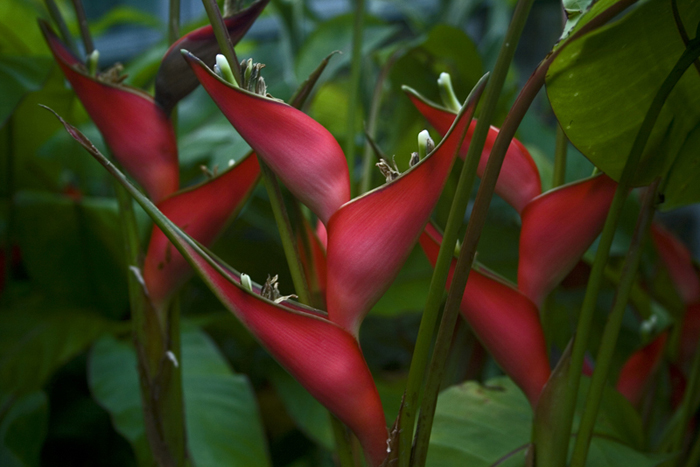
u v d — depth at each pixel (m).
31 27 1.01
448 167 0.51
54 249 0.94
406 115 1.02
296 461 1.07
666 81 0.52
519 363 0.57
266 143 0.51
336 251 0.51
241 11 0.56
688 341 0.76
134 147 0.59
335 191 0.52
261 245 1.03
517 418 0.64
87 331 0.90
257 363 1.15
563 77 0.52
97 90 0.58
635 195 0.86
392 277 0.52
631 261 0.57
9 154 0.94
